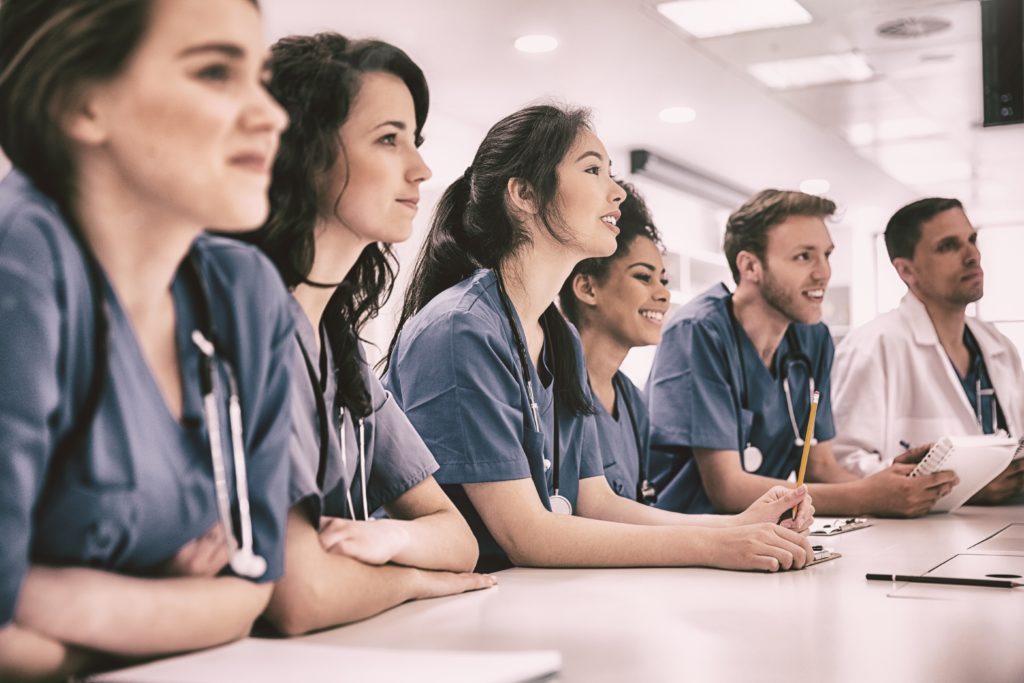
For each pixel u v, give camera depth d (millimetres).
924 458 1896
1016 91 2502
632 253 1833
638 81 4137
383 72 1010
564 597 1050
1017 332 5480
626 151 5289
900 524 1773
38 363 623
